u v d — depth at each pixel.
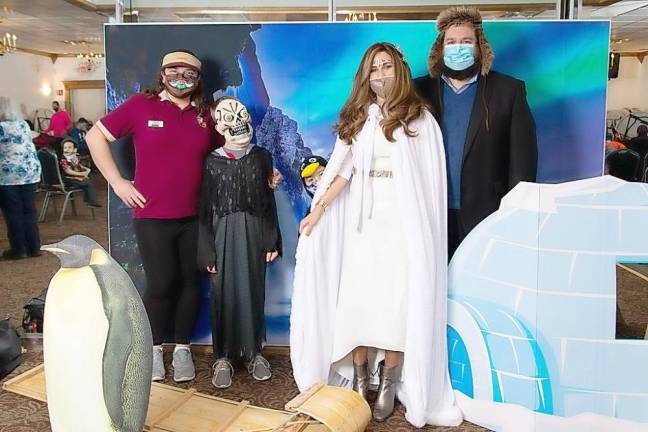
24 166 5.22
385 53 2.39
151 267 2.79
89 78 11.92
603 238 2.28
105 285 1.69
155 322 2.83
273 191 2.87
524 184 2.40
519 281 2.37
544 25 2.82
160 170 2.71
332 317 2.60
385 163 2.43
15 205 5.26
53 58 11.88
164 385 2.55
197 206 2.79
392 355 2.52
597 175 2.90
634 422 2.26
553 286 2.32
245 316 2.77
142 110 2.71
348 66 2.97
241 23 2.97
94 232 6.29
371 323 2.47
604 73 2.85
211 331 3.02
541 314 2.33
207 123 2.79
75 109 12.08
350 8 3.48
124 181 2.74
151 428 2.19
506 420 2.38
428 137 2.43
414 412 2.36
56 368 1.68
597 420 2.27
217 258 2.72
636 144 5.13
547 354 2.32
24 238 5.36
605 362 2.27
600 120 2.87
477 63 2.58
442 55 2.60
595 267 2.28
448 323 2.53
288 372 2.95
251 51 2.99
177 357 2.88
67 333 1.65
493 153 2.65
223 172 2.69
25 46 10.80
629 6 4.91
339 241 2.60
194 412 2.33
